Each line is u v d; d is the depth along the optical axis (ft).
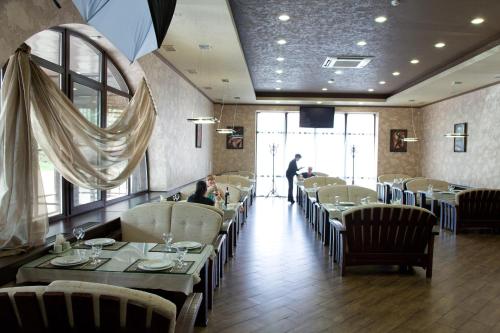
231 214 18.35
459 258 18.52
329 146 44.04
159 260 9.95
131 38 6.86
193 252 11.00
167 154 22.88
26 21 9.74
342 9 16.30
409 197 31.71
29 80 9.95
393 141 42.27
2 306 5.38
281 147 44.04
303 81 32.60
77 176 12.34
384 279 15.28
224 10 14.35
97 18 6.50
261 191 44.04
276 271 16.21
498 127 27.76
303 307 12.42
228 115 42.52
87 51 15.96
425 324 11.28
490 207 23.67
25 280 9.20
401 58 24.12
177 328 7.56
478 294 13.71
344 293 13.70
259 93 39.17
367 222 15.25
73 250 10.78
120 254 10.55
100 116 16.88
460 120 33.35
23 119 9.74
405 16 17.01
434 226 15.65
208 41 18.25
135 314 5.47
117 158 15.19
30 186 9.84
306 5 15.90
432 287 14.40
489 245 21.15
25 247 9.91
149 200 19.54
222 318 11.55
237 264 17.17
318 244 20.97
